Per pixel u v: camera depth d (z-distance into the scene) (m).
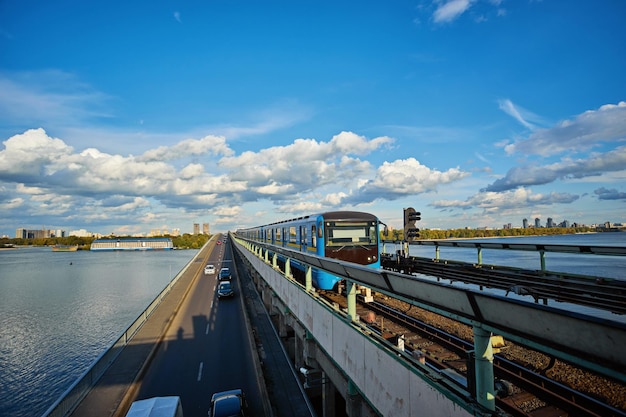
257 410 13.54
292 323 13.73
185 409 13.74
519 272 12.50
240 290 36.53
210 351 19.61
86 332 37.25
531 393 6.28
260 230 35.28
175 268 91.62
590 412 5.44
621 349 2.29
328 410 11.30
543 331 2.90
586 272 22.72
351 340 6.47
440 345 9.17
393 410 5.00
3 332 37.09
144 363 17.12
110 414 12.42
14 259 126.12
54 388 25.33
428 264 16.36
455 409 3.81
